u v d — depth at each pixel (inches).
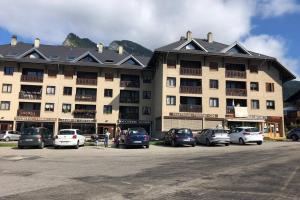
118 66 2108.8
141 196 331.6
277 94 2003.0
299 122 2172.7
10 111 2025.1
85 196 331.9
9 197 327.6
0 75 2042.3
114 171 509.4
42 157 753.6
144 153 864.3
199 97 1931.6
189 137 1137.4
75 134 1079.0
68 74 2110.0
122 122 2116.1
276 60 1969.7
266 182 404.8
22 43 2303.2
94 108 2133.4
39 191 356.5
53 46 2322.8
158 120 1957.4
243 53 1988.2
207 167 547.5
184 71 1914.4
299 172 481.7
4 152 904.3
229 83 2012.8
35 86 2095.2
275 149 935.0
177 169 526.6
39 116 2053.4
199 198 322.3
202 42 2094.0
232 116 1926.7
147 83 2192.4
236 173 476.4
